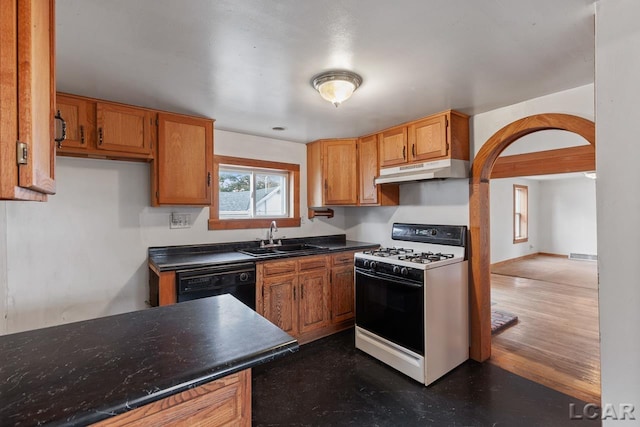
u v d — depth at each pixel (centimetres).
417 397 218
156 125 250
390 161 310
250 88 210
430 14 133
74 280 247
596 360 267
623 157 123
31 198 75
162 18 134
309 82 202
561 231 830
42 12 76
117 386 78
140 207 274
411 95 225
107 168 260
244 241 334
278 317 285
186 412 86
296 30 144
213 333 111
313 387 231
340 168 352
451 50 163
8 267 223
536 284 540
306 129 317
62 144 212
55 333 112
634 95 120
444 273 249
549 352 283
